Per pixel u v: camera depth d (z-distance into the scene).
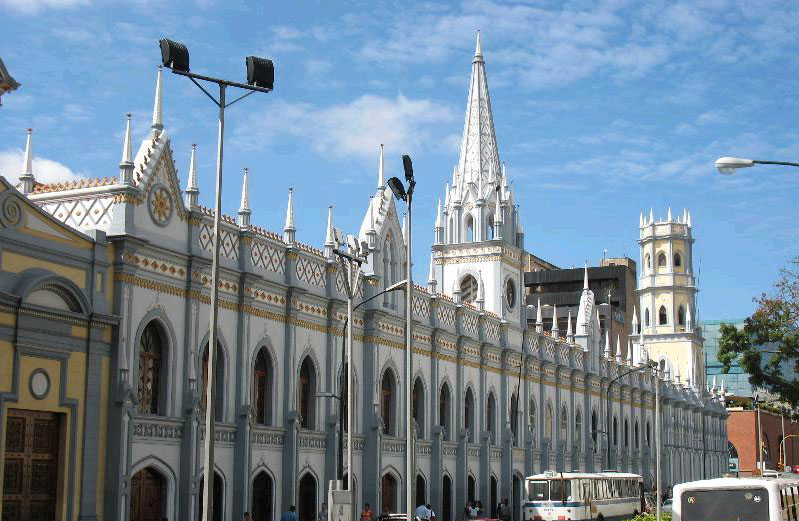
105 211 38.50
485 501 66.94
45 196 39.50
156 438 39.31
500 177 77.75
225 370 43.59
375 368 54.88
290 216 48.97
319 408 50.41
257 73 30.64
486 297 74.50
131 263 38.19
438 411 61.88
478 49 79.56
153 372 40.00
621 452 96.00
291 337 48.06
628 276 170.00
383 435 54.81
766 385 75.25
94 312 36.34
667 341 133.50
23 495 33.88
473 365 67.38
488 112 78.75
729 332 71.94
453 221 77.25
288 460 47.03
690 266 136.38
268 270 46.91
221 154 30.39
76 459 35.62
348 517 35.53
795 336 70.00
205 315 42.47
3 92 32.56
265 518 46.09
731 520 34.06
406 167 39.88
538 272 173.38
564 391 82.38
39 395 34.41
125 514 36.91
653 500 90.00
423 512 53.44
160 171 40.25
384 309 55.44
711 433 136.62
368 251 55.34
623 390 98.25
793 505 35.53
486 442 67.50
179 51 29.31
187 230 41.78
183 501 40.25
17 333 33.53
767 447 158.00
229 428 43.56
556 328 82.56
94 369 36.53
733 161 30.47
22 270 34.09
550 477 58.41
